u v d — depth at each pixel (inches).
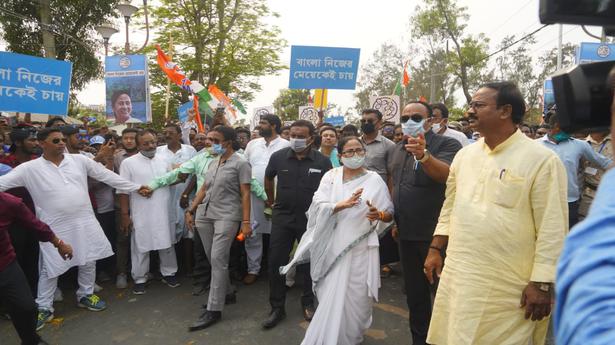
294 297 178.5
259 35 762.8
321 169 154.1
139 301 176.4
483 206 84.0
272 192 176.2
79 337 145.3
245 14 742.5
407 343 139.7
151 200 183.9
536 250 78.6
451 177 97.0
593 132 35.2
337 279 120.9
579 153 167.3
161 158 194.7
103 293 185.8
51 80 224.5
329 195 128.5
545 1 32.8
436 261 101.3
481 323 82.3
